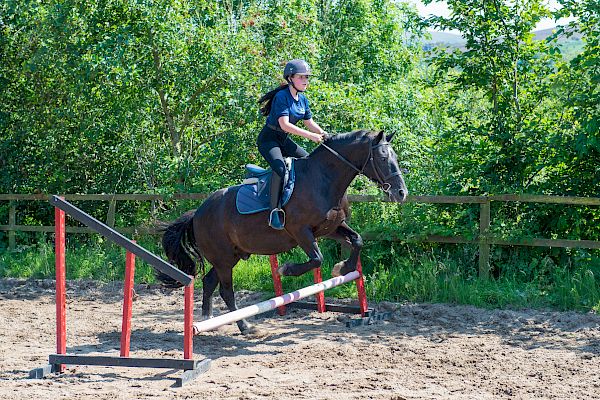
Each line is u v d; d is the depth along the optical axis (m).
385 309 9.08
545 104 10.52
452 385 5.64
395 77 20.75
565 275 9.38
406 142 12.95
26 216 14.63
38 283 11.51
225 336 7.74
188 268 8.11
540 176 10.38
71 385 5.70
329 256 10.69
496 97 10.68
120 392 5.46
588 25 9.70
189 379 5.79
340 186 7.21
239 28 13.62
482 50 10.59
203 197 11.80
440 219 10.45
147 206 13.81
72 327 8.27
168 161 12.88
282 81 12.78
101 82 13.12
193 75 12.72
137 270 11.43
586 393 5.41
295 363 6.46
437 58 10.87
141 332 7.99
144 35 12.84
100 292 10.80
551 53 9.89
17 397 5.30
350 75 19.58
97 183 14.23
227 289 7.93
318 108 12.42
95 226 5.93
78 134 13.74
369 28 21.00
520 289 9.29
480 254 9.77
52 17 13.15
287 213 7.13
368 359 6.57
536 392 5.43
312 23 14.91
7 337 7.72
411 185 11.05
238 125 13.01
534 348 7.04
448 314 8.62
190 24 12.73
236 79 12.61
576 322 8.00
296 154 7.58
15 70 14.38
